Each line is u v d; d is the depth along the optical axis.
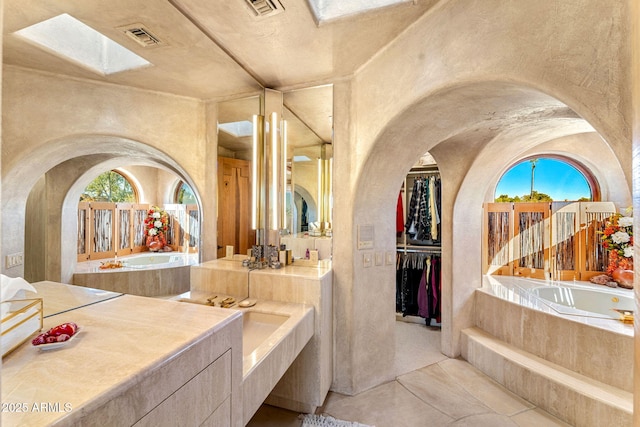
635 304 0.58
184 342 0.86
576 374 2.18
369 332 2.42
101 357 0.77
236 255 2.62
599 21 1.01
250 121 2.55
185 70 2.12
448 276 3.04
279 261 2.50
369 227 2.41
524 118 2.05
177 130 2.53
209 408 0.95
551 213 3.55
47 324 0.97
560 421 2.04
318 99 2.45
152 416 0.73
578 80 1.07
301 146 2.56
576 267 3.45
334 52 1.99
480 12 1.39
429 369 2.74
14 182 1.37
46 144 1.61
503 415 2.11
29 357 0.76
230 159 2.62
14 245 1.33
